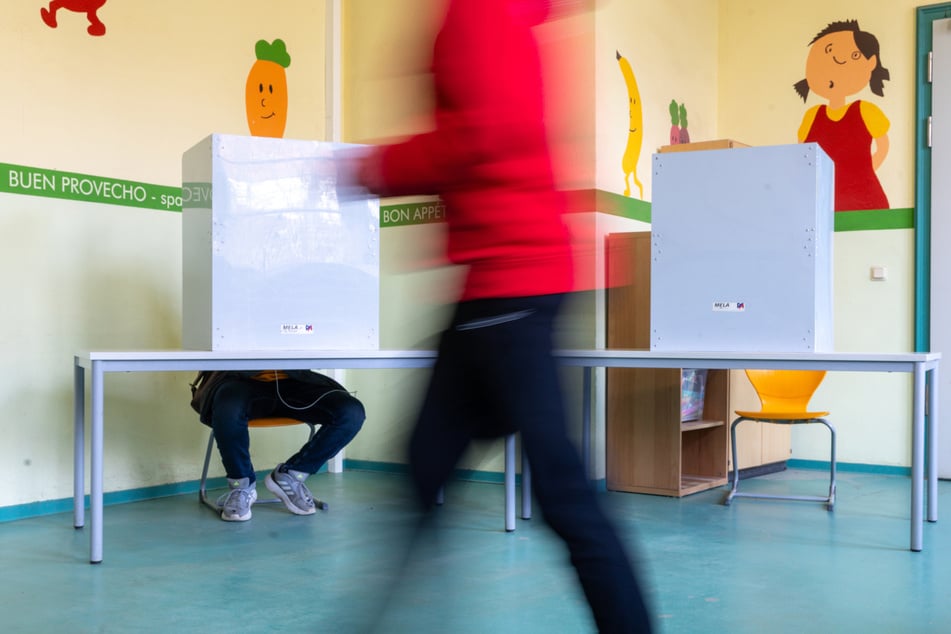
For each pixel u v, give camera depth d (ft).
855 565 9.84
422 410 4.80
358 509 13.08
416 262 5.19
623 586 4.56
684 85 17.53
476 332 4.64
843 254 17.65
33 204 12.39
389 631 7.42
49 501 12.70
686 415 14.92
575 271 4.91
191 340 11.41
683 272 11.51
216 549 10.53
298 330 11.01
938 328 16.71
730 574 9.44
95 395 9.86
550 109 4.88
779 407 14.40
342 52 16.53
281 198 10.94
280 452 16.08
